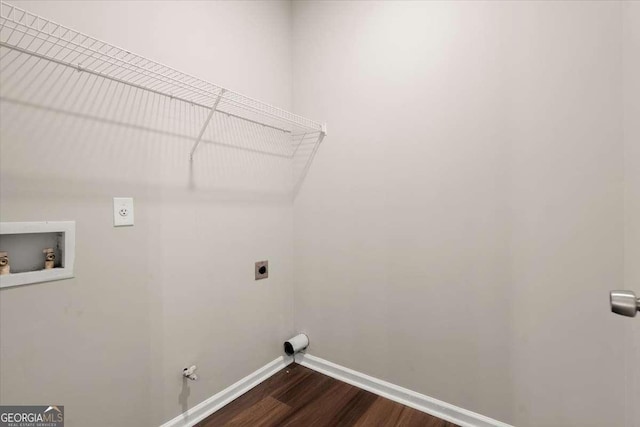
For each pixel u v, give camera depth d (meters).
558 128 1.19
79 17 1.08
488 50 1.33
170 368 1.37
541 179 1.23
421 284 1.53
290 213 2.00
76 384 1.10
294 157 2.00
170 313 1.37
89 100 1.11
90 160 1.12
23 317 0.98
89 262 1.12
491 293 1.35
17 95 0.96
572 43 1.15
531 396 1.27
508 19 1.28
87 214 1.11
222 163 1.58
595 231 1.13
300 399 1.63
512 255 1.30
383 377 1.67
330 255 1.85
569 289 1.18
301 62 1.95
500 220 1.32
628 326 1.03
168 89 1.34
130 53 1.03
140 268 1.27
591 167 1.13
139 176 1.26
